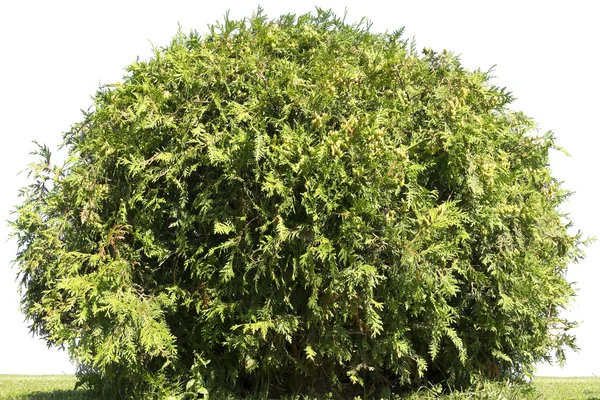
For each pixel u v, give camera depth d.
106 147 6.78
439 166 7.13
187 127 6.76
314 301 6.33
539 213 7.60
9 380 11.22
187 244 6.93
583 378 12.27
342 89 6.79
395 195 6.78
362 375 7.61
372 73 7.16
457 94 7.32
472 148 7.00
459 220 6.64
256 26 7.33
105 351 5.98
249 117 6.54
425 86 7.37
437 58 7.82
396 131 6.89
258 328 6.36
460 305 7.37
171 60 6.99
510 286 7.20
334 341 6.67
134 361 6.42
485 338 7.62
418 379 7.66
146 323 6.21
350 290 6.30
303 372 7.29
